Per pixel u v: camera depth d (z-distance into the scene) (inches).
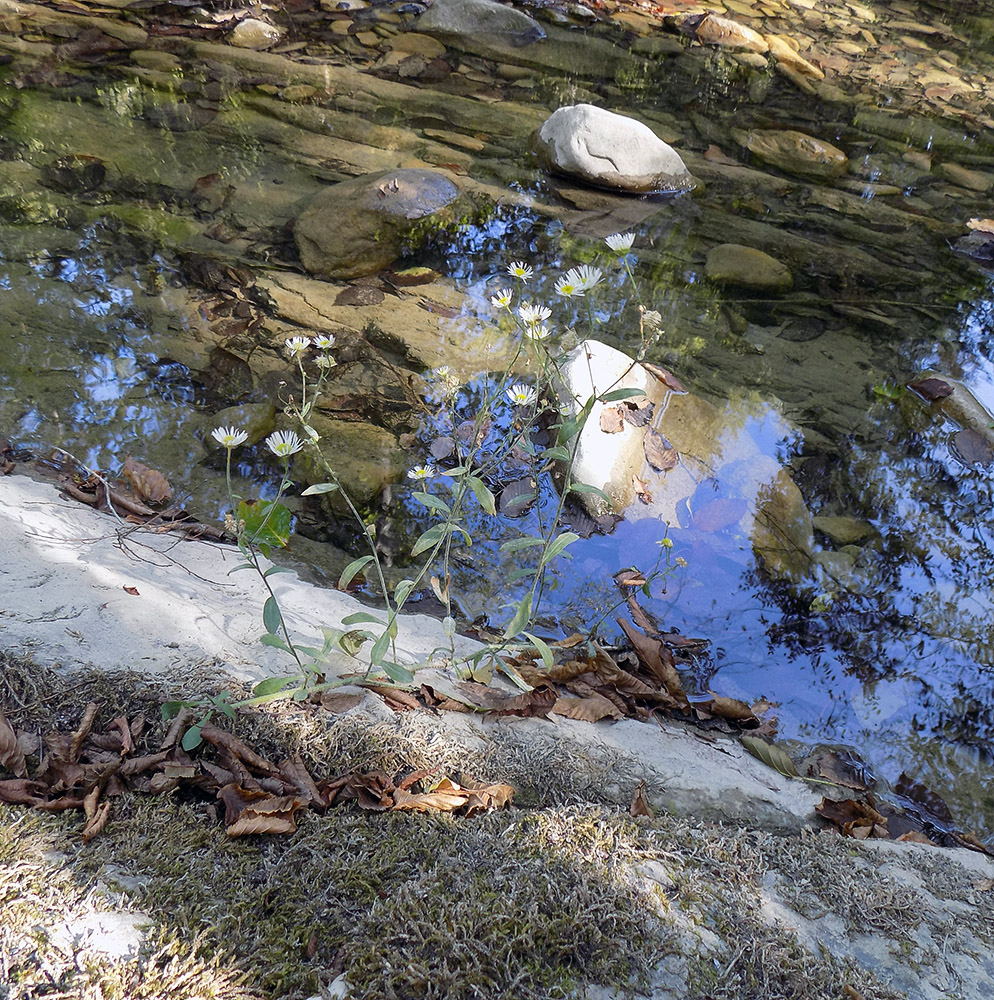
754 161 217.6
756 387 144.5
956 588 113.8
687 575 111.5
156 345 134.3
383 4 273.3
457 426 127.5
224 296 146.8
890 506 125.3
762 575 113.0
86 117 194.1
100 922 53.0
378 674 79.7
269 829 61.5
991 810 88.8
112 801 62.4
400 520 112.9
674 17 285.0
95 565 86.2
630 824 68.8
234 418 122.3
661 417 132.3
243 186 177.0
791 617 107.9
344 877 59.4
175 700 70.4
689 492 122.4
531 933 56.7
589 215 186.5
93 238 156.1
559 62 254.8
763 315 163.0
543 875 61.6
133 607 79.8
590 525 116.3
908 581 114.3
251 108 207.8
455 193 175.0
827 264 181.0
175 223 163.3
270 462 117.6
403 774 70.6
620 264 171.3
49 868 55.7
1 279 142.5
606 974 56.3
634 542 114.8
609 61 259.6
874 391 147.3
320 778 68.0
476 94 229.9
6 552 83.1
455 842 63.7
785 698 97.9
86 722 66.6
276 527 75.5
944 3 341.4
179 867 58.1
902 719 97.0
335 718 73.2
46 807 60.5
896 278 179.3
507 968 54.6
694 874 65.6
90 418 119.2
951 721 97.1
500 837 64.9
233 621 83.0
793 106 248.1
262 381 130.2
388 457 121.0
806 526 120.5
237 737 68.9
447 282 158.9
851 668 102.6
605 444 123.3
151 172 177.8
